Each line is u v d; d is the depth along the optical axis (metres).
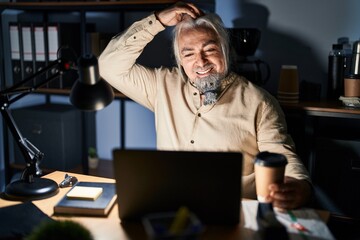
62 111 2.38
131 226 1.06
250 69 2.02
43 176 1.45
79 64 1.10
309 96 2.04
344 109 1.82
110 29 2.49
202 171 1.01
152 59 2.43
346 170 1.89
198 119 1.67
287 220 1.08
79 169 2.47
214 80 1.65
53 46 2.27
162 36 2.38
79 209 1.13
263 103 1.66
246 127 1.64
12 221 1.05
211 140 1.64
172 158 1.01
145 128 2.56
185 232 0.70
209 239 0.99
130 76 1.79
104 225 1.07
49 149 2.39
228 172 1.01
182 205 1.03
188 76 1.71
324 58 2.17
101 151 2.70
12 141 2.70
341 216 1.93
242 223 1.07
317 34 2.16
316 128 2.03
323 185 1.94
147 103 1.86
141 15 2.41
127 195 1.05
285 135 1.60
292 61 2.22
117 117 2.61
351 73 2.00
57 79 2.31
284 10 2.19
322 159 1.93
